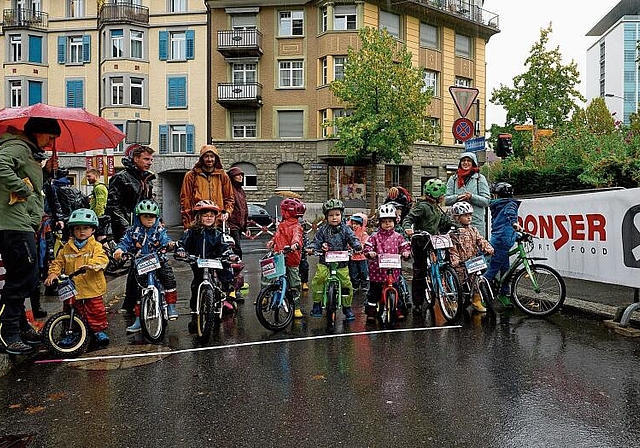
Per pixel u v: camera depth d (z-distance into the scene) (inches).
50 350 232.8
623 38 3865.7
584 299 336.2
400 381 202.4
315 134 1461.6
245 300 376.5
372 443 152.4
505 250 327.9
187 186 330.3
